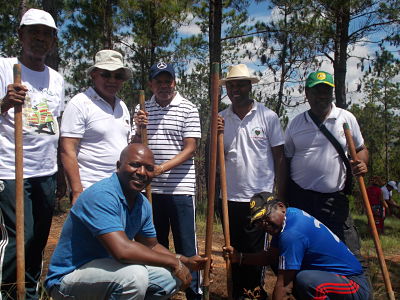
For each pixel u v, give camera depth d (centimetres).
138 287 263
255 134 377
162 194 372
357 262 330
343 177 370
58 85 351
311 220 325
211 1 1067
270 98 1769
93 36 1436
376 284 464
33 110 326
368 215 344
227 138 386
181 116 374
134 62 1794
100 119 340
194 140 374
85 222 266
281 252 314
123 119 357
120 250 260
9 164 318
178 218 371
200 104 2034
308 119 370
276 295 311
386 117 3203
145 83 1794
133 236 293
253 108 383
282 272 312
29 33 323
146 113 356
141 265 272
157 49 1727
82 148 340
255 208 317
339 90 1170
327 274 314
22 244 288
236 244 392
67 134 333
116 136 346
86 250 275
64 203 1138
